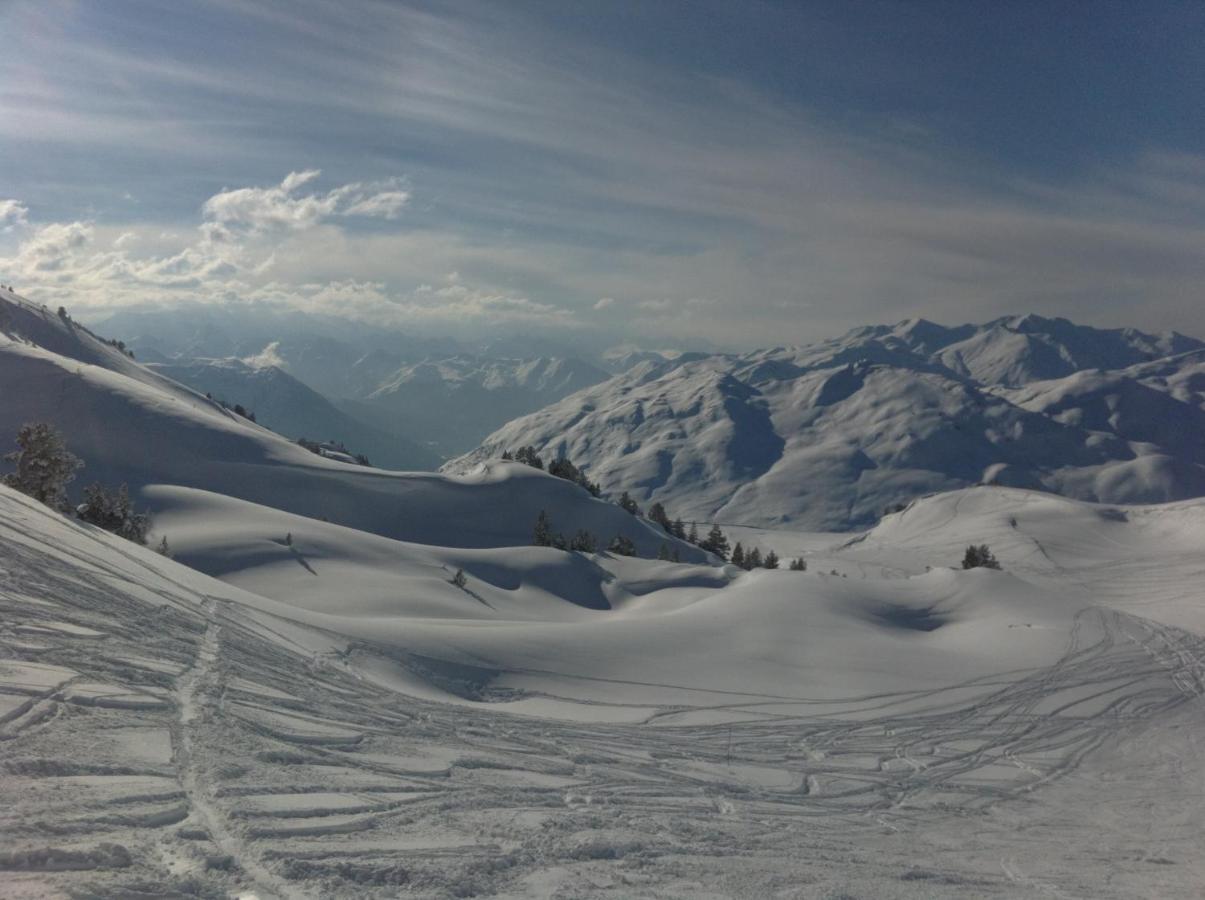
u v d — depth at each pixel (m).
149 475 107.38
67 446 106.56
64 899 6.26
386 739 15.79
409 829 10.20
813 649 37.88
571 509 125.62
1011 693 34.16
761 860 11.96
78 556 22.17
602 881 9.42
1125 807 21.61
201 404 196.88
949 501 180.25
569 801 14.16
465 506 122.31
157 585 23.33
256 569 58.41
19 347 128.38
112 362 196.88
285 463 121.25
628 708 28.19
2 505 24.20
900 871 12.65
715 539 133.75
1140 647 42.38
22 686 12.14
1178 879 14.48
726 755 22.72
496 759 16.53
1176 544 121.75
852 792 20.59
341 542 69.81
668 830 13.05
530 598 66.75
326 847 8.80
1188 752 27.92
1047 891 12.69
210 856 7.82
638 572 80.50
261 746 12.53
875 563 123.56
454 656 30.03
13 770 9.02
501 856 9.67
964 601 51.50
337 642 26.67
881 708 31.02
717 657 35.81
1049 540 126.69
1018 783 23.45
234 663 18.17
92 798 8.71
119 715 12.10
